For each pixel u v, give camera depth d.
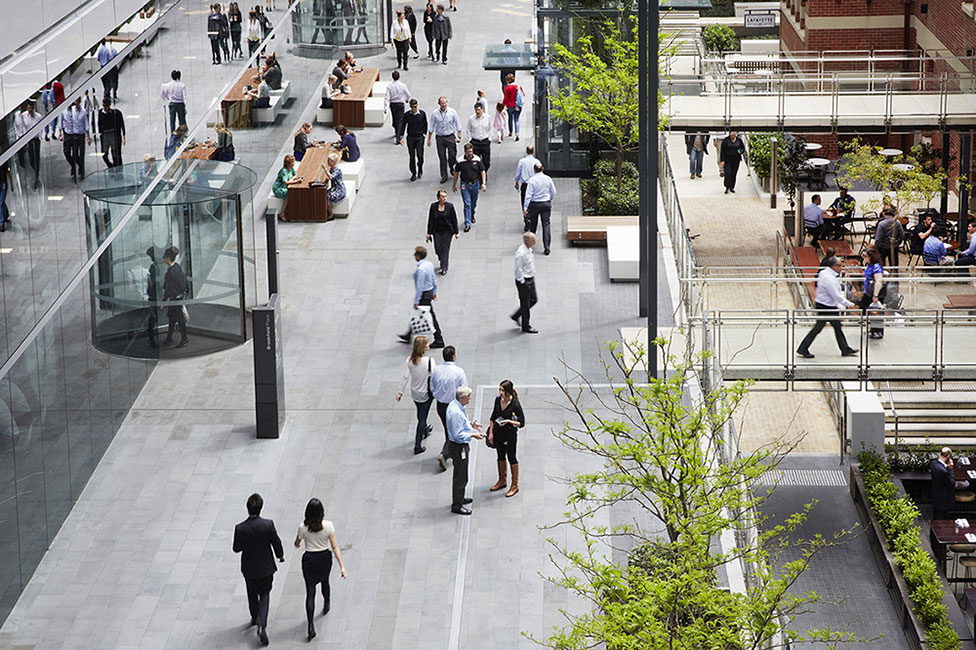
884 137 42.41
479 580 18.34
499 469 20.50
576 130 36.47
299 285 28.59
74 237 19.75
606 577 14.61
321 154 34.31
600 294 28.00
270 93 35.25
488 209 33.25
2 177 16.84
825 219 33.56
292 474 21.12
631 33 35.66
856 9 41.84
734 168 38.97
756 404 27.70
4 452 17.48
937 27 38.41
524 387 23.83
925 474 23.84
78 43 19.78
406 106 38.84
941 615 19.06
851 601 20.55
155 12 24.08
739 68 43.19
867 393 24.94
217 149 29.03
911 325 22.88
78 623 17.45
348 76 42.06
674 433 15.73
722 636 13.99
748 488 16.45
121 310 22.70
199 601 17.94
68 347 20.08
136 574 18.55
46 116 18.44
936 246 30.50
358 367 24.86
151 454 21.73
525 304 25.88
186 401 23.59
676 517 15.60
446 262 28.95
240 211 25.11
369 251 30.47
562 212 33.31
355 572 18.55
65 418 19.92
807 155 40.34
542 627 17.30
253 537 16.67
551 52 36.19
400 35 45.44
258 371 21.97
